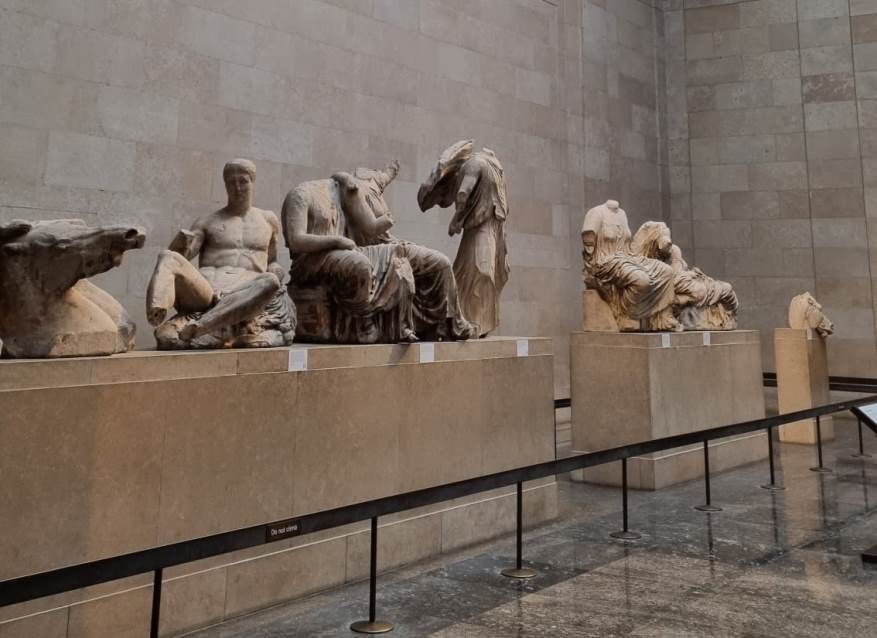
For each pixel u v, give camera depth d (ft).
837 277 41.65
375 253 16.17
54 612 10.62
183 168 23.70
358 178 18.51
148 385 11.56
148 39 23.12
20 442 10.11
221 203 24.56
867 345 40.60
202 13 24.38
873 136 41.50
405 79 30.32
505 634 11.53
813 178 42.70
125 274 22.33
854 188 41.68
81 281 12.34
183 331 13.07
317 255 16.38
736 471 26.08
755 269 43.78
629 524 18.67
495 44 34.53
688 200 45.50
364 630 11.73
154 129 23.11
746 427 20.57
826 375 32.63
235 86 25.03
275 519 13.28
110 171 22.13
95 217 21.75
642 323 25.68
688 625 11.82
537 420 19.19
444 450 16.63
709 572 14.55
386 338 16.03
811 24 43.42
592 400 25.16
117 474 11.13
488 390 17.87
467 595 13.42
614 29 42.19
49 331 10.88
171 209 23.39
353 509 11.15
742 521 18.69
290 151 26.32
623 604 12.80
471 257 19.04
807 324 31.63
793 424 31.19
